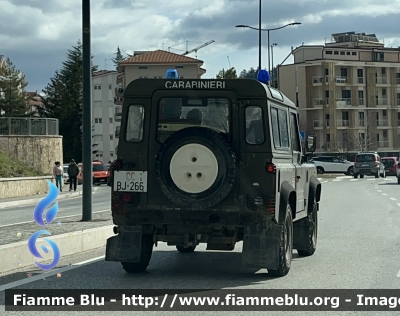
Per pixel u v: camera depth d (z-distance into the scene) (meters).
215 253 11.80
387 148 97.44
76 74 93.19
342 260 10.81
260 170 8.57
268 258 8.62
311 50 97.94
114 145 106.06
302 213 10.65
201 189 8.42
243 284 8.62
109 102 105.88
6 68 90.50
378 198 27.72
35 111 96.44
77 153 92.12
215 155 8.37
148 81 8.87
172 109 8.83
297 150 10.74
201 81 8.77
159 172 8.49
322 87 94.12
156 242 9.36
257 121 8.66
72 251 11.72
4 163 40.06
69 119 92.06
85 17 15.44
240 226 8.66
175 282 8.79
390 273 9.48
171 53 92.19
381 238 13.88
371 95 96.25
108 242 8.99
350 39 109.06
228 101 8.73
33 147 48.16
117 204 8.84
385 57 99.75
